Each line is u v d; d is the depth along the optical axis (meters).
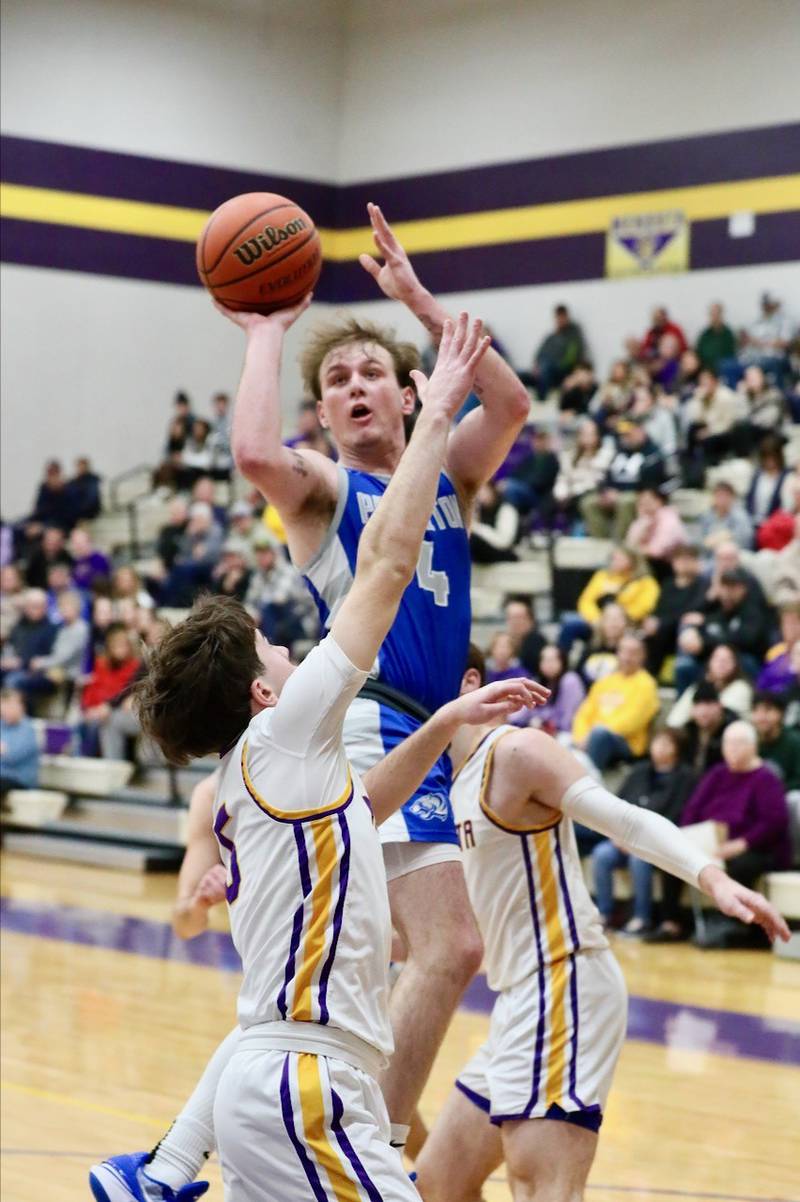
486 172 20.64
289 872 3.12
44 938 11.28
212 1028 8.50
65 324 21.17
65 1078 7.38
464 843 4.27
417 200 21.30
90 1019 8.67
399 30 21.50
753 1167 6.13
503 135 20.50
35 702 17.69
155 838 15.45
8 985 9.57
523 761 4.11
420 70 21.30
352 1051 3.10
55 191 21.00
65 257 21.11
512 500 16.88
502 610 16.36
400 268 4.20
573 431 18.14
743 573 13.27
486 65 20.67
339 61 22.09
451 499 4.43
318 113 22.02
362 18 21.91
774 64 18.17
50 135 20.94
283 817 3.13
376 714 4.18
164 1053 7.91
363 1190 3.01
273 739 3.19
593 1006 4.10
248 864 3.18
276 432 4.15
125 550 20.30
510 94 20.42
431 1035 3.99
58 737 17.19
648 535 14.66
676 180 18.92
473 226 20.75
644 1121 6.83
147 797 16.06
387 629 3.22
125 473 21.52
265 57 21.78
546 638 13.96
